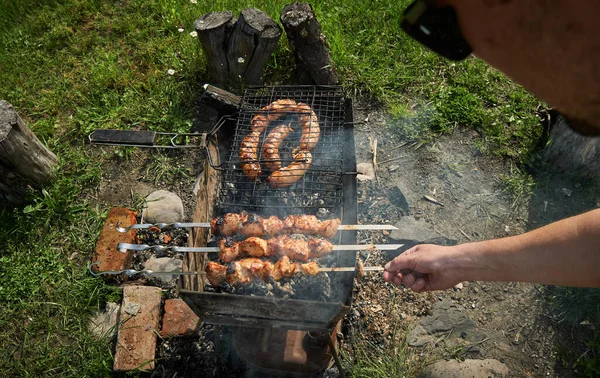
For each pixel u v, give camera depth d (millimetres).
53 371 1284
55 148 1764
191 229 1064
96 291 1404
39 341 1346
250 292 1112
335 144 1364
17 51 2115
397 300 1376
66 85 1982
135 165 1737
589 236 709
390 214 1572
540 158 1665
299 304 894
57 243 1541
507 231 1538
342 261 1120
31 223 1562
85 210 1615
